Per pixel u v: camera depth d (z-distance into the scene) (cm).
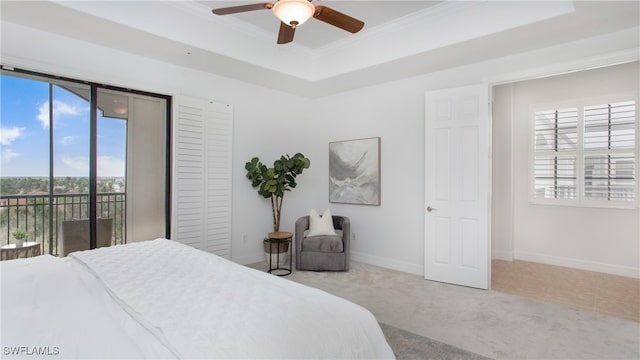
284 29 246
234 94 435
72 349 102
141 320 122
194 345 105
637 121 407
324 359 111
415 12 336
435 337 248
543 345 237
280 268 423
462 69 379
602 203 425
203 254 210
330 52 423
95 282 162
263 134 470
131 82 341
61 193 309
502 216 486
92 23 276
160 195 374
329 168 507
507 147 480
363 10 334
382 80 438
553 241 459
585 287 363
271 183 427
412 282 378
